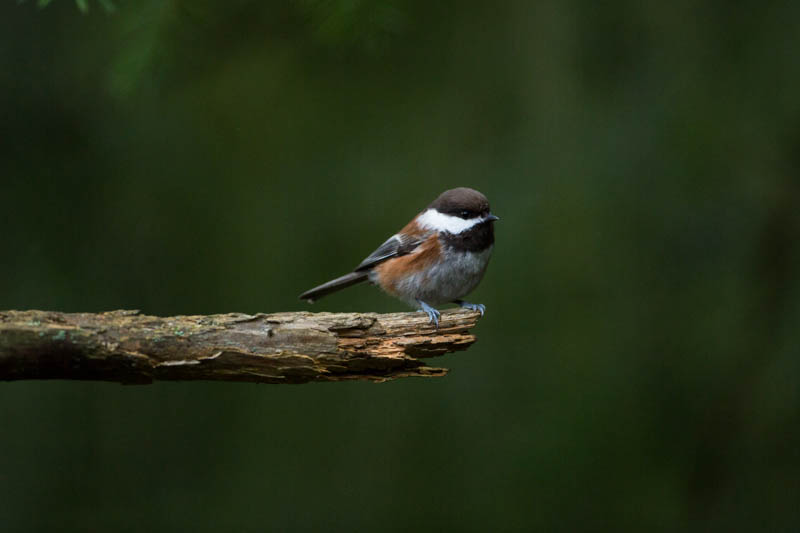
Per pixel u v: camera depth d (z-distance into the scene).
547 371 10.15
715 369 9.70
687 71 9.44
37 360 5.09
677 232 9.69
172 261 10.23
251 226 10.69
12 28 8.88
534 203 9.98
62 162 9.34
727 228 9.52
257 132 10.84
